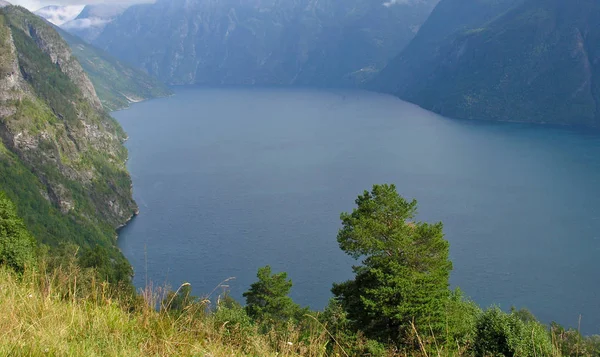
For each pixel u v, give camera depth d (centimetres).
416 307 2823
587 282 10181
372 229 3372
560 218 13762
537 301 9550
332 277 10381
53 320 1189
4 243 3341
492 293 9838
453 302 3222
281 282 4834
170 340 1190
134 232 13962
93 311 1293
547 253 11544
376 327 3042
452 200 15488
